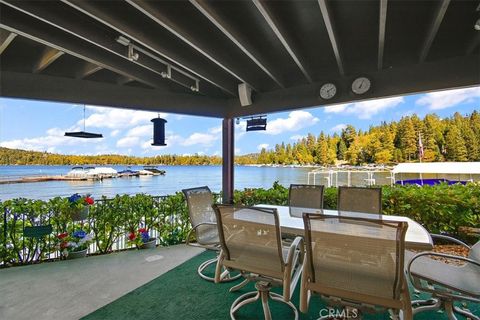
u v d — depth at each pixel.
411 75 3.25
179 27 2.42
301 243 2.13
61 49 2.61
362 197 3.10
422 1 2.17
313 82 3.93
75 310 2.21
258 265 1.90
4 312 2.18
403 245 1.36
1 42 2.55
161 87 4.02
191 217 2.90
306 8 2.30
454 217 3.63
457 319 2.04
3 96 3.18
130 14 2.38
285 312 2.16
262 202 4.71
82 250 3.53
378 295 1.49
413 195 3.85
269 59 3.41
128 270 3.04
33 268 3.11
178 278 2.81
